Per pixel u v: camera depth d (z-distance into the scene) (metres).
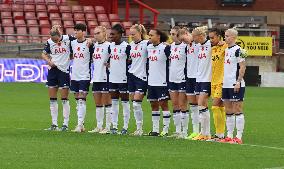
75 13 122.38
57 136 47.06
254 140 48.03
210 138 47.59
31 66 104.62
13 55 110.25
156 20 121.94
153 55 49.47
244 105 81.00
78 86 51.78
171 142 44.94
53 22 119.38
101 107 51.28
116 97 50.88
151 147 42.31
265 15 140.12
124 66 50.47
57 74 52.06
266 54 120.06
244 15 140.12
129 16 137.88
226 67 46.47
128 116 50.75
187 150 41.34
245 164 36.69
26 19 118.62
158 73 49.41
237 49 46.03
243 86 46.47
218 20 138.88
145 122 59.81
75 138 46.03
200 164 36.41
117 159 37.38
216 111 47.50
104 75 50.88
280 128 56.62
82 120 51.38
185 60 48.97
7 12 119.06
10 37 112.62
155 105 49.75
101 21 122.06
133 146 42.56
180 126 49.47
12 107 71.94
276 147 43.94
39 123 57.16
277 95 99.06
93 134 48.97
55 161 36.38
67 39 52.06
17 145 41.84
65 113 52.19
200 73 47.62
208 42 47.53
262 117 66.62
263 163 37.09
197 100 48.34
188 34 48.56
